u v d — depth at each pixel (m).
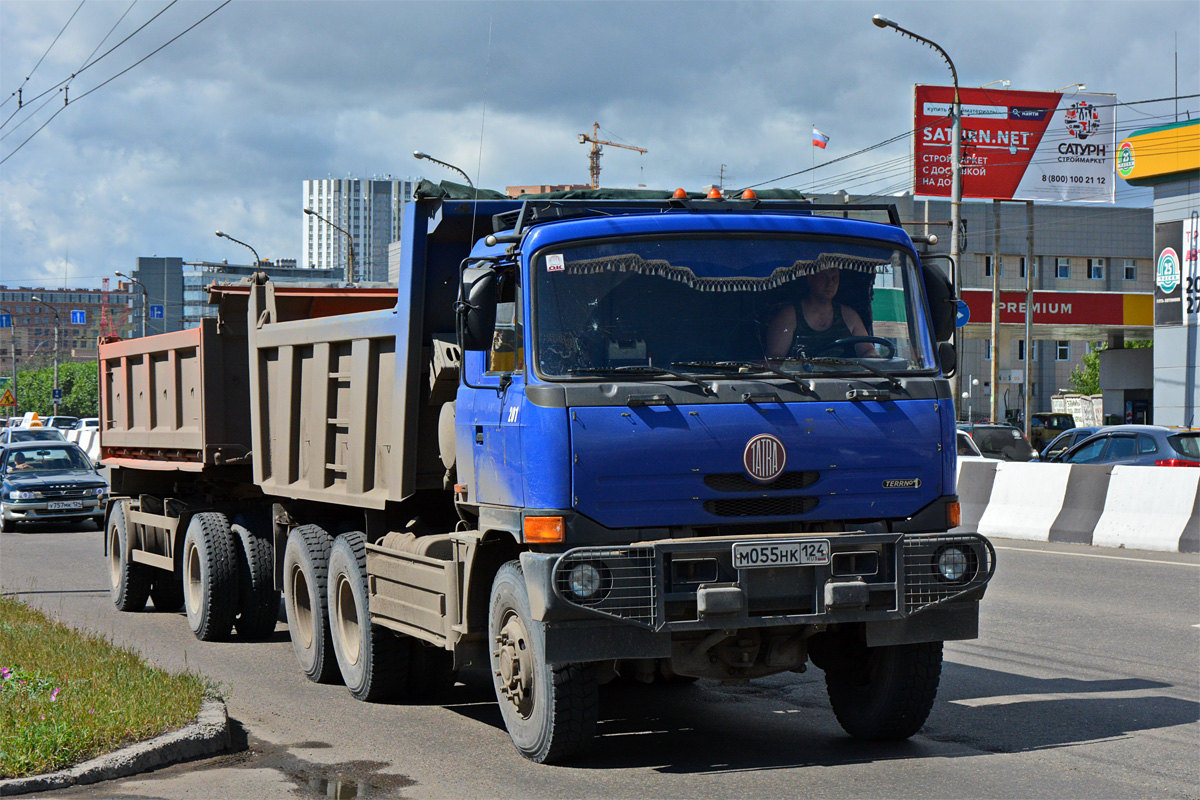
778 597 6.15
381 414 8.45
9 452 26.44
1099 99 51.69
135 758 6.55
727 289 6.49
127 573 13.64
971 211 65.31
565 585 5.96
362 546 8.78
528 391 6.25
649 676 6.72
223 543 11.45
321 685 9.39
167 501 12.66
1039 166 51.22
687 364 6.35
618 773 6.49
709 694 8.78
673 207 6.98
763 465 6.28
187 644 11.45
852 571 6.27
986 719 7.63
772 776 6.37
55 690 7.59
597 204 6.88
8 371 168.75
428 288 8.04
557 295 6.35
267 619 11.52
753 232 6.59
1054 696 8.27
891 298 6.71
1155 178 34.78
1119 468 17.64
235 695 8.95
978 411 69.06
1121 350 51.16
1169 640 10.30
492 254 7.11
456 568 7.11
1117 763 6.54
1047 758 6.66
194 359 11.79
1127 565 15.08
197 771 6.62
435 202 7.82
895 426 6.49
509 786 6.25
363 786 6.32
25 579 16.84
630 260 6.44
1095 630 10.80
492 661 6.88
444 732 7.64
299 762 6.84
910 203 63.44
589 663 6.44
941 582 6.38
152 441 13.15
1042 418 48.53
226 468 11.70
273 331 10.40
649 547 6.00
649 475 6.19
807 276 6.59
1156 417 35.22
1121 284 68.25
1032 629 10.88
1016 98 51.00
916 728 7.01
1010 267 66.75
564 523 6.12
